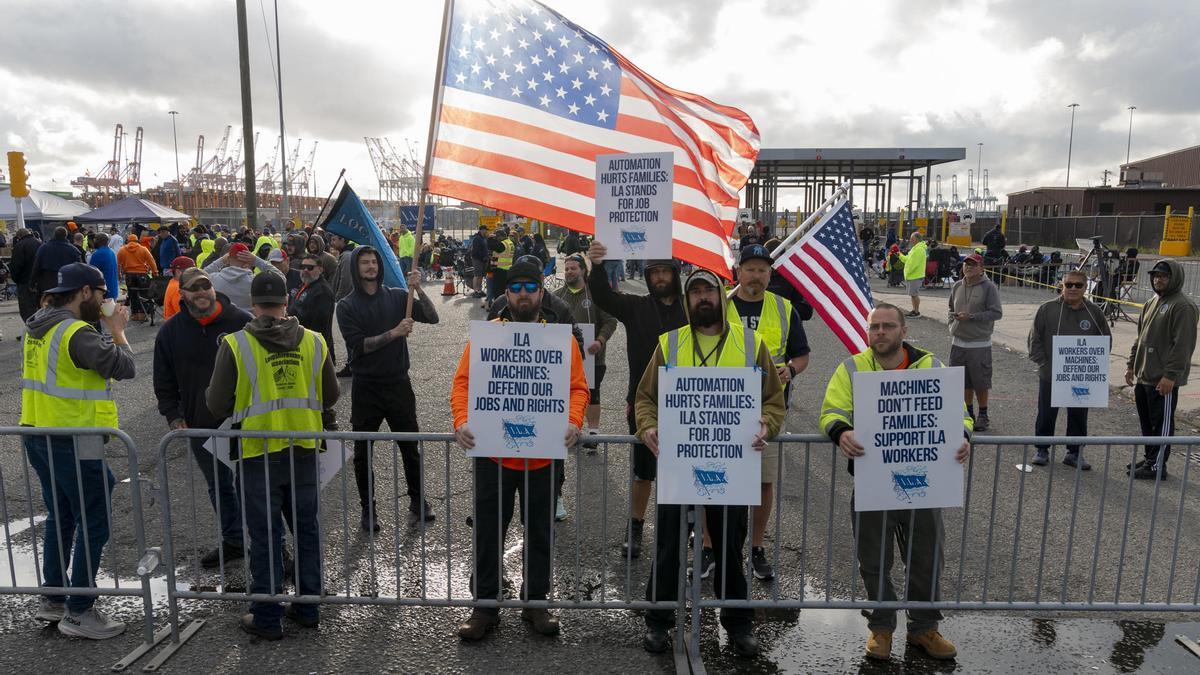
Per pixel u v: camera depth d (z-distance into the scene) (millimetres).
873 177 40438
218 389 4043
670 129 5102
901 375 3781
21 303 12773
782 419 3893
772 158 33188
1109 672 3822
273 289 4055
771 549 5254
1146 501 6121
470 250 23250
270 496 4039
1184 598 4578
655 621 4035
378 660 3891
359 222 9219
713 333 3896
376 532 5438
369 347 5367
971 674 3812
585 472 6676
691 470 3740
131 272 15828
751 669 3857
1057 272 23328
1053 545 5293
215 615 4344
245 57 20109
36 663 3869
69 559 4402
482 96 5102
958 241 36156
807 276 6066
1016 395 9867
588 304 7168
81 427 4008
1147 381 6594
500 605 4047
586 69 5168
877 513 3941
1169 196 43562
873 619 3990
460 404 4055
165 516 3994
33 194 25125
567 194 5051
